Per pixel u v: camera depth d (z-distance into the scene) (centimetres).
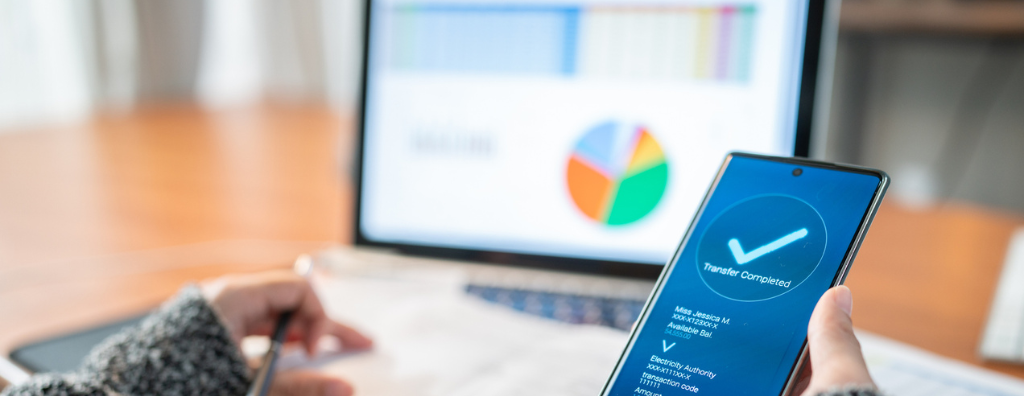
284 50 302
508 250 62
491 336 52
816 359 28
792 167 36
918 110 195
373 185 65
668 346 33
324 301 59
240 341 48
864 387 25
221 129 141
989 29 170
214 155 120
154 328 44
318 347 50
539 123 62
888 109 195
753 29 57
